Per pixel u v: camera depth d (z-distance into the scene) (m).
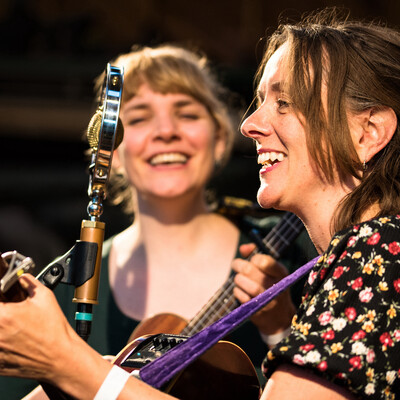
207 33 23.23
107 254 7.14
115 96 3.82
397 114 3.97
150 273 6.90
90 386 3.37
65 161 22.31
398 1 22.16
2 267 3.23
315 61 4.03
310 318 3.47
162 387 3.84
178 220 6.92
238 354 4.30
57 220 21.97
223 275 6.79
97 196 3.84
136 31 23.28
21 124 21.34
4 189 22.02
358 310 3.43
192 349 3.74
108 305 6.84
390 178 3.89
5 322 3.26
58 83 21.59
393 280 3.48
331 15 4.81
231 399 4.18
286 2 22.80
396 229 3.58
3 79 21.34
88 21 22.92
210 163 7.11
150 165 6.95
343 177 4.00
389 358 3.38
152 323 6.11
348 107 3.97
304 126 4.00
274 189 4.11
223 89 7.68
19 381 6.46
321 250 4.14
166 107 7.00
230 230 6.95
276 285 3.93
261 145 4.22
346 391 3.36
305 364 3.35
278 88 4.16
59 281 3.68
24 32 22.20
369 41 4.10
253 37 23.03
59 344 3.32
